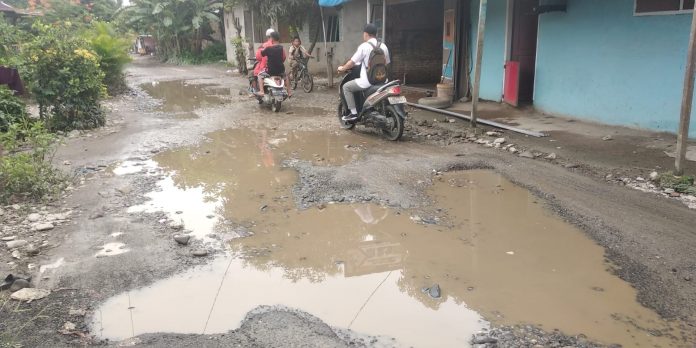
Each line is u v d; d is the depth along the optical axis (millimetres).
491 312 3484
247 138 8734
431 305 3584
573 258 4215
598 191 5668
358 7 19797
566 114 9516
